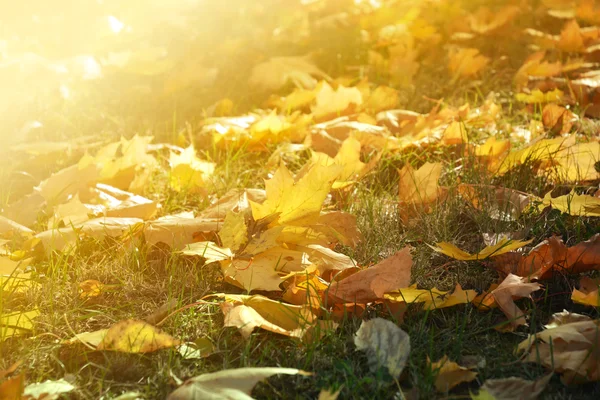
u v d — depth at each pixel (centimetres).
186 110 226
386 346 127
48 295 145
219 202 164
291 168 187
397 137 194
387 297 138
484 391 119
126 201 169
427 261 151
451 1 285
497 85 229
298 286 142
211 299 145
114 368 130
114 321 141
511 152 176
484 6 286
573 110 202
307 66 239
